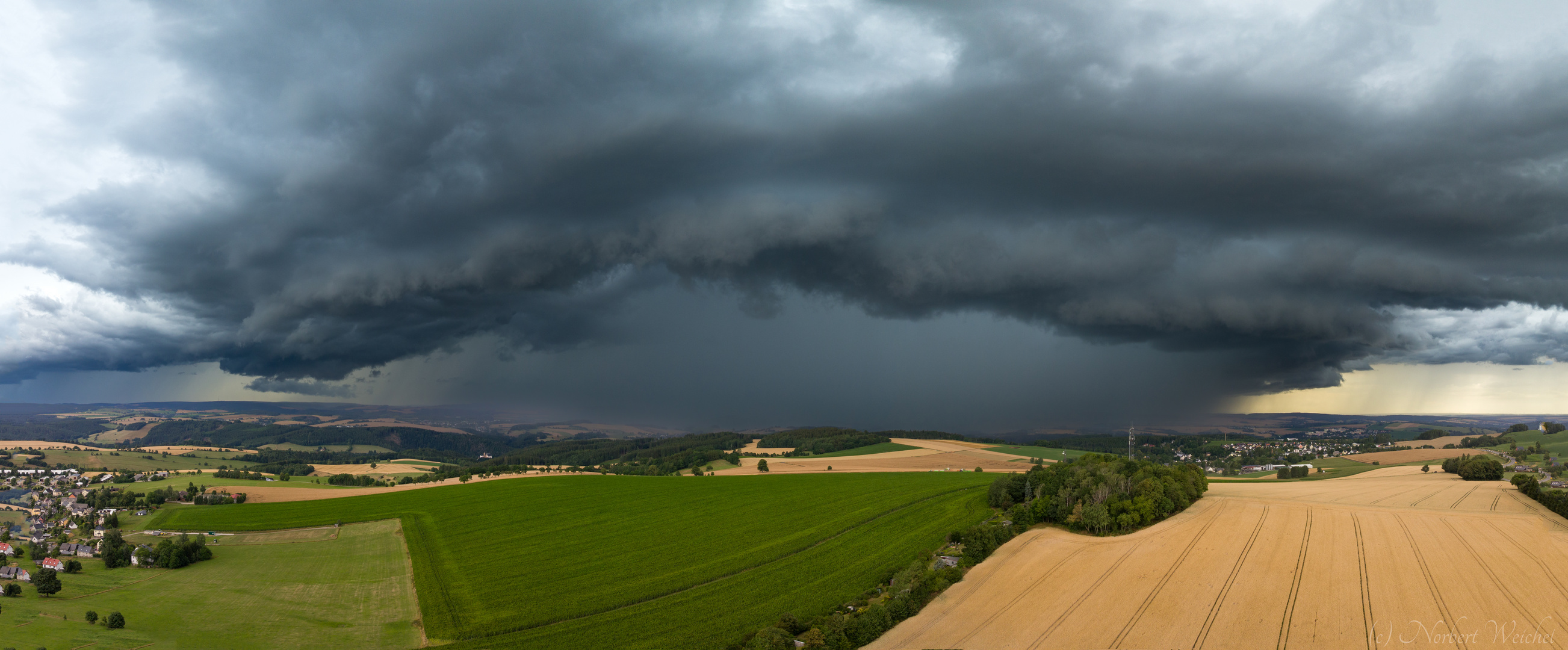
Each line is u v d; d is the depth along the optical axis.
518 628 74.62
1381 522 92.50
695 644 67.62
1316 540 84.50
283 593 89.69
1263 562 76.88
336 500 162.62
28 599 86.31
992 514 114.88
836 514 123.94
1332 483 143.75
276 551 113.75
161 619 79.69
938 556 90.06
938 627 64.56
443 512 143.38
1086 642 59.31
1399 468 178.88
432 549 112.12
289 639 73.44
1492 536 84.44
